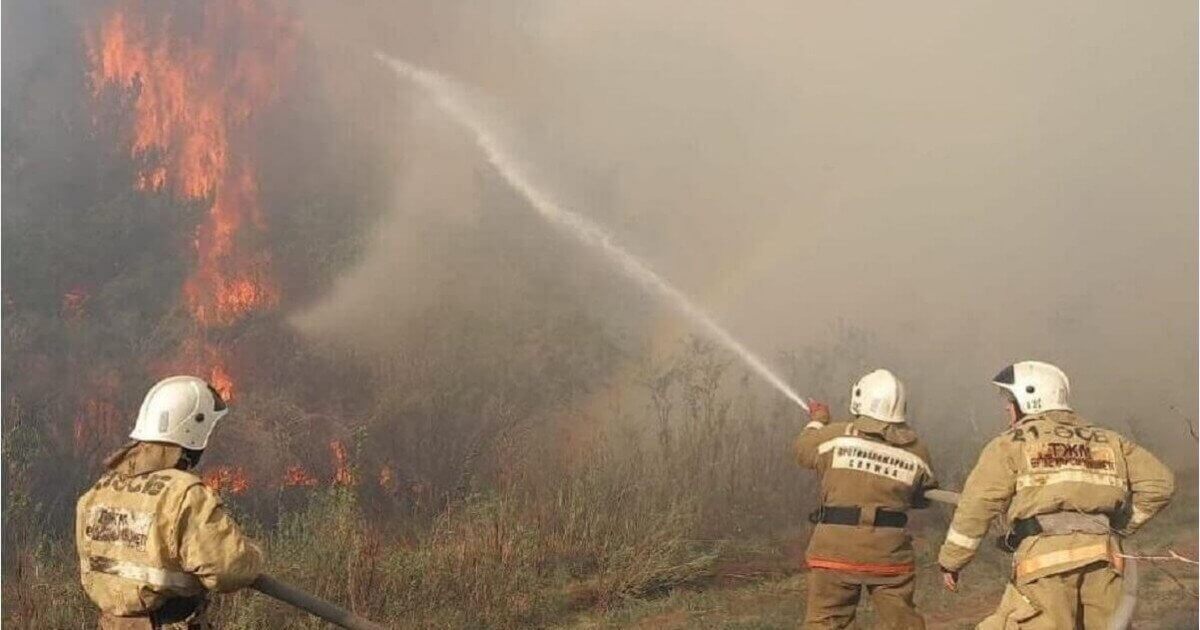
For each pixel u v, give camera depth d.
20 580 5.20
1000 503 3.73
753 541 6.87
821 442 4.59
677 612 5.62
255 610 4.88
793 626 5.36
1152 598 5.65
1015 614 3.66
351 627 3.33
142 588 3.00
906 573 4.39
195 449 3.21
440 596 5.51
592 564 6.21
